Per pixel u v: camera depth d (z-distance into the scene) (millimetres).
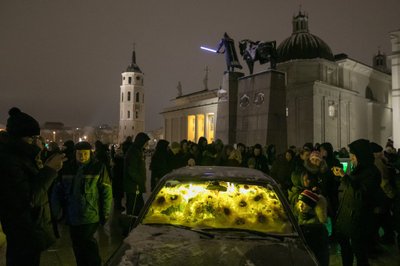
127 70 108125
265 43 18125
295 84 48406
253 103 18297
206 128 62031
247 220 4293
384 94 62500
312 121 46000
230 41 20250
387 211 7949
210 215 4402
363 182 5348
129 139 12867
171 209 4488
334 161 8758
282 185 9750
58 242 7867
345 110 51375
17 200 3768
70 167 5586
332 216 6859
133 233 4004
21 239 3803
